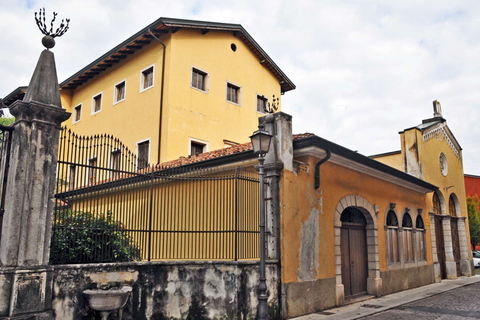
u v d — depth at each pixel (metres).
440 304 10.70
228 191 9.39
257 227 8.92
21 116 5.92
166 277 7.22
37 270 5.57
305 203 9.29
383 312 9.44
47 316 5.54
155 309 6.98
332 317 8.54
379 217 12.42
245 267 7.77
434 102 20.19
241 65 20.94
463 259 19.72
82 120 21.73
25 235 5.59
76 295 6.03
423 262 15.36
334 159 10.33
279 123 9.05
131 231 7.38
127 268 6.73
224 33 20.19
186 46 18.17
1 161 6.09
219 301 7.60
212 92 19.03
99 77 21.23
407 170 17.48
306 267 9.04
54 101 6.23
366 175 12.06
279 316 8.32
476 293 13.02
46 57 6.39
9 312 5.26
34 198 5.77
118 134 19.12
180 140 17.14
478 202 32.53
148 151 17.34
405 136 17.75
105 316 6.00
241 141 20.14
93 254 6.89
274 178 8.84
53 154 6.12
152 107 17.66
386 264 12.47
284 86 24.27
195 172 10.34
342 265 10.82
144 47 18.83
